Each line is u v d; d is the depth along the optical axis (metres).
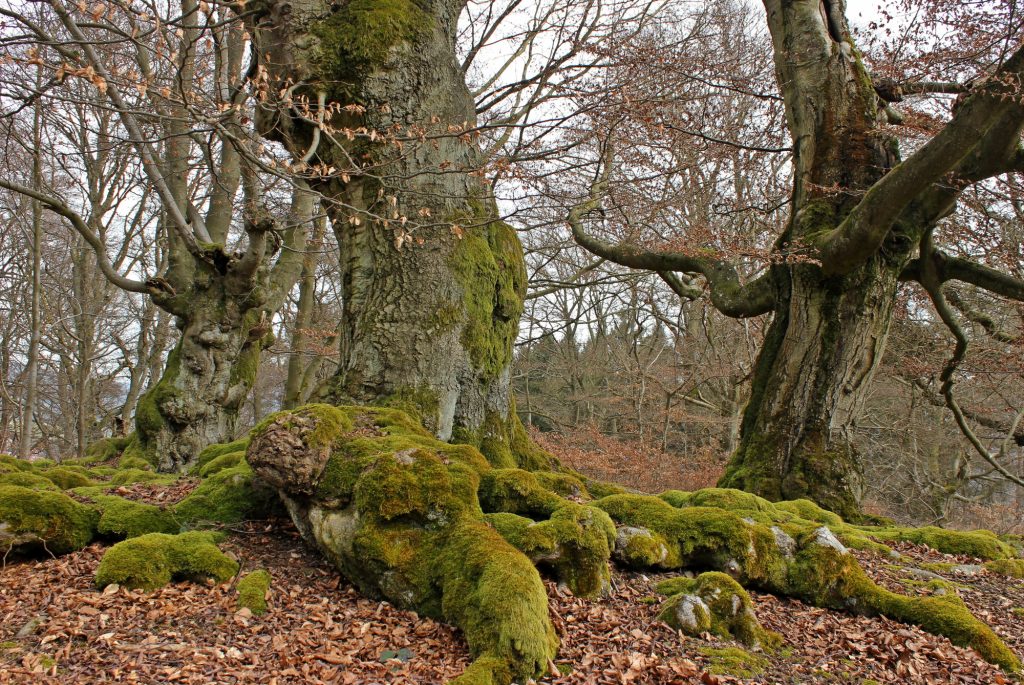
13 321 20.84
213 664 3.84
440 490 4.92
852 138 9.96
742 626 4.82
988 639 5.03
